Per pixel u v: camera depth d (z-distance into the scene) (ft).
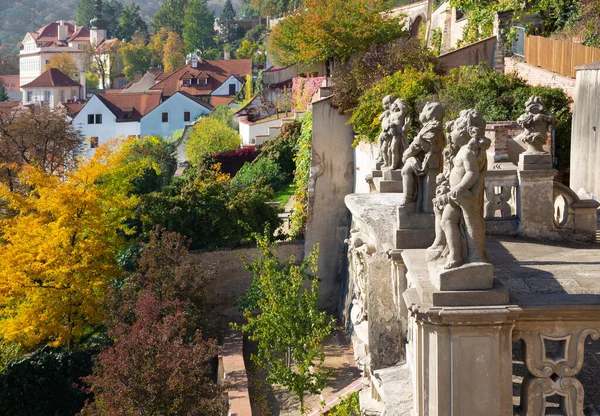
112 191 120.06
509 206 47.44
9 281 91.30
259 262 85.46
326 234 98.78
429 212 40.47
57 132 171.83
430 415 29.71
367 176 61.11
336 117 97.66
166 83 381.81
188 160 226.58
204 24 629.10
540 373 29.91
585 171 67.92
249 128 209.87
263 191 107.45
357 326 58.44
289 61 200.54
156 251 91.30
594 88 65.87
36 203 95.55
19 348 94.32
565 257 40.73
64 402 85.76
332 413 66.64
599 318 29.53
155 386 65.57
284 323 75.97
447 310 28.66
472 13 126.21
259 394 80.18
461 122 29.37
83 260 93.25
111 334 83.82
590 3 99.91
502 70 108.68
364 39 134.31
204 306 92.17
